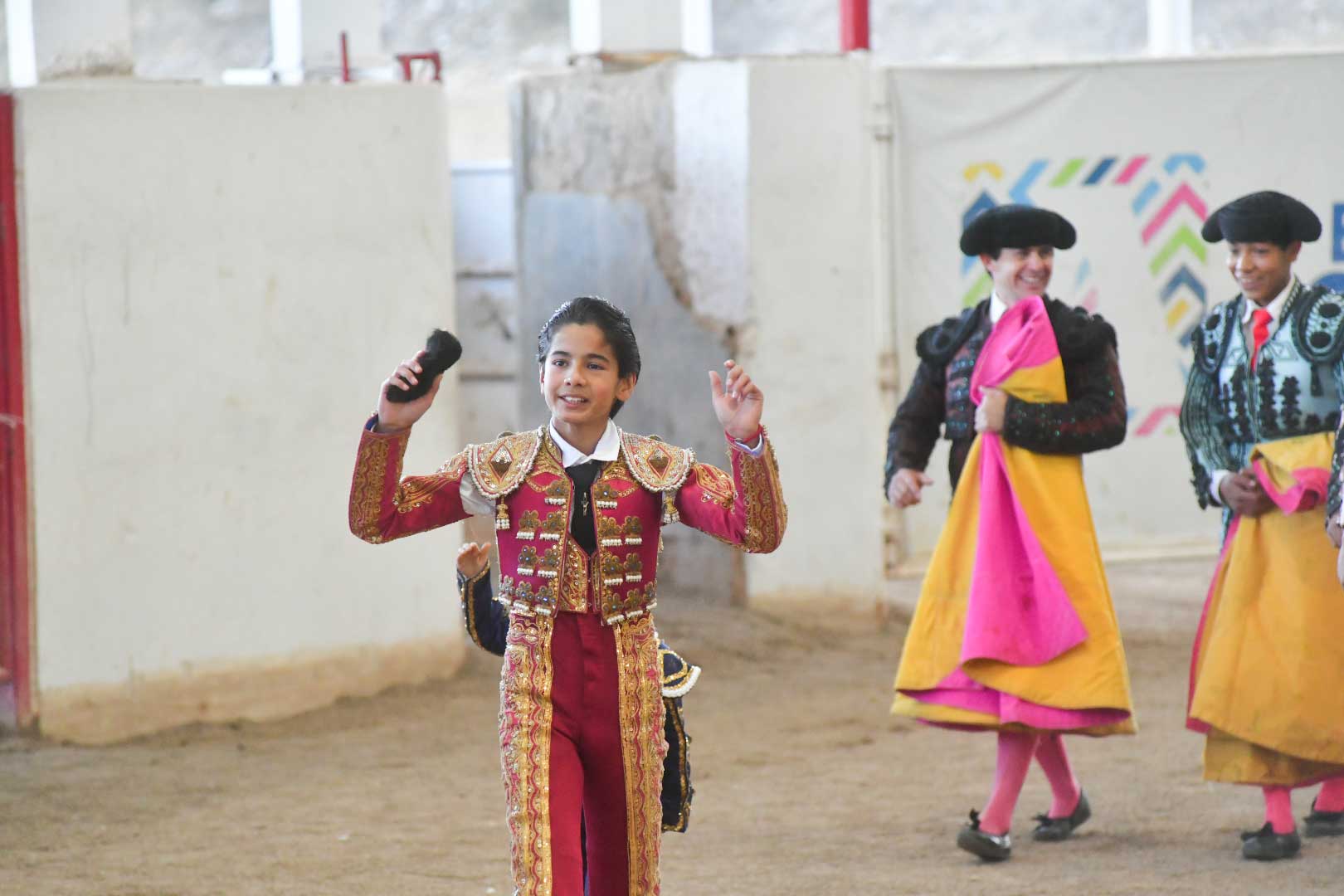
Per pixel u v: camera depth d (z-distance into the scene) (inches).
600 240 1056.8
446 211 852.0
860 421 961.5
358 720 794.2
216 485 787.4
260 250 794.8
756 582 965.8
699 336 974.4
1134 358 965.2
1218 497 548.1
